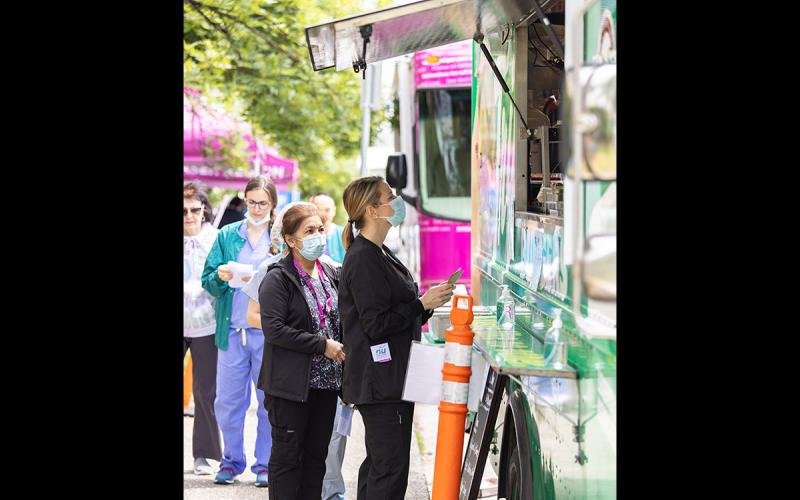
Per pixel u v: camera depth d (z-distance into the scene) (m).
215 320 13.57
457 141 24.30
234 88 33.38
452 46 24.38
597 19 5.39
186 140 28.62
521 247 9.07
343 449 11.37
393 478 9.21
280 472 9.98
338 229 15.47
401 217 9.38
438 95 24.31
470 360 8.45
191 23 30.45
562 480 6.52
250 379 13.25
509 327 8.70
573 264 5.75
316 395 10.23
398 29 9.73
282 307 9.91
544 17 7.60
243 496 12.59
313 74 35.25
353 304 9.27
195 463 13.84
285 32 31.77
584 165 5.60
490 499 12.24
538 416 7.44
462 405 8.39
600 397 5.53
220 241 12.99
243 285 12.50
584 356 6.00
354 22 9.19
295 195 28.88
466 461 9.09
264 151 28.86
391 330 9.13
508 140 10.12
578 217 5.67
